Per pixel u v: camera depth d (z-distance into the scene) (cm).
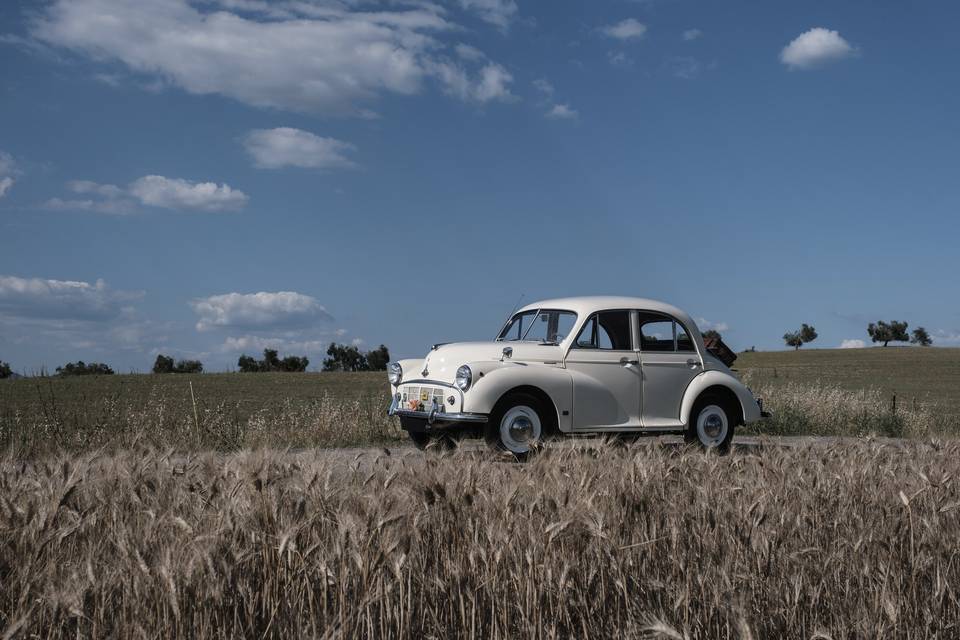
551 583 329
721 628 326
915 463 549
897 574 369
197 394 2542
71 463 412
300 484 375
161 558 293
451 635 333
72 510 356
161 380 3300
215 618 300
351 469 423
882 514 443
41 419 1360
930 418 1797
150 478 409
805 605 352
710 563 350
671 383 1081
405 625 317
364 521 322
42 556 326
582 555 352
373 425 1322
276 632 312
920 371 5000
